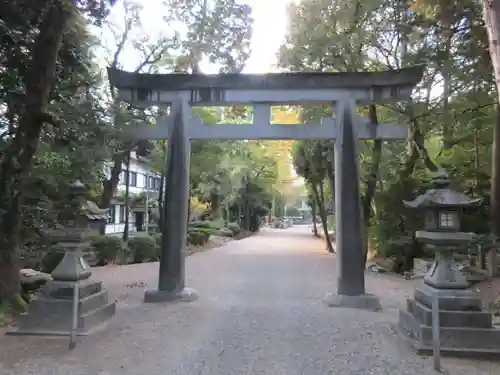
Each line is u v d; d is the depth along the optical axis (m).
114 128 10.56
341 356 6.00
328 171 20.16
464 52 12.75
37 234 11.45
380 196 15.64
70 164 11.07
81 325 7.00
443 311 6.18
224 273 15.05
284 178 49.97
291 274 14.82
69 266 7.39
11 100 9.68
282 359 5.88
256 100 9.85
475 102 14.59
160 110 15.40
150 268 16.36
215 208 37.25
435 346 5.60
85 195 7.79
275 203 64.38
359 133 9.73
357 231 9.45
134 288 11.70
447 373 5.34
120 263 18.05
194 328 7.45
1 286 8.24
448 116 14.05
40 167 10.71
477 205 6.49
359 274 9.36
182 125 10.03
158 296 9.77
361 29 13.77
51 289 7.18
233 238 36.09
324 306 9.28
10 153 8.58
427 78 14.02
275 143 37.62
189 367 5.54
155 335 6.98
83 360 5.74
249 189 41.56
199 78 9.88
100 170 13.66
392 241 14.87
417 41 13.80
